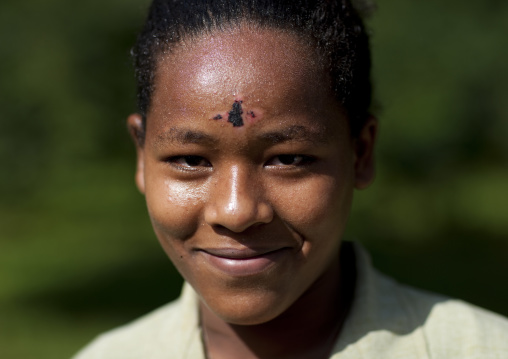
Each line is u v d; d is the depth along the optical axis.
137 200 11.33
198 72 1.37
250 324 1.47
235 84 1.34
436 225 9.62
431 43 7.18
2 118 7.64
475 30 7.14
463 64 7.24
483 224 10.14
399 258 8.27
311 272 1.45
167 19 1.48
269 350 1.59
